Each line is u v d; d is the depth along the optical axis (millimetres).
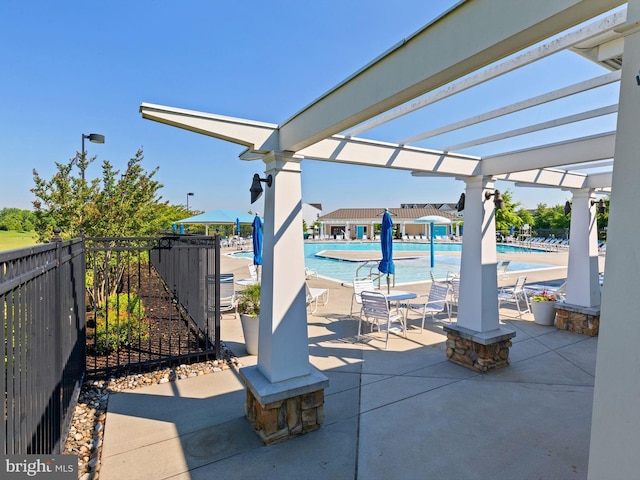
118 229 7863
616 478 1469
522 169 4559
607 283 1509
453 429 3355
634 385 1418
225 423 3434
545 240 30375
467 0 1872
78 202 7363
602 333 1525
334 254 23453
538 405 3807
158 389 4156
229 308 7805
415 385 4301
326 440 3182
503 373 4656
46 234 7094
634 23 1401
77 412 3656
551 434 3271
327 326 6871
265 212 3525
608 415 1501
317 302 8773
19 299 1978
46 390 2527
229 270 14297
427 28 2088
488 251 4902
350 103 2607
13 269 1878
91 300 7316
